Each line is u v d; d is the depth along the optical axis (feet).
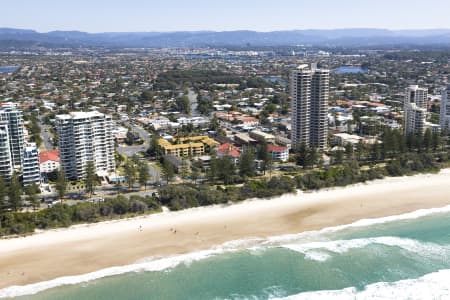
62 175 609.83
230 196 614.75
